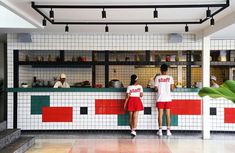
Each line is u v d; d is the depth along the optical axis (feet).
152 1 15.74
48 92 27.50
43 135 26.23
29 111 27.48
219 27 20.81
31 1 15.80
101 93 27.61
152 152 19.85
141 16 19.56
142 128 27.53
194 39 27.84
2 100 36.14
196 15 19.20
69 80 32.83
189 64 28.37
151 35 28.04
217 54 28.94
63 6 15.92
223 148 21.16
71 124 27.55
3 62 36.01
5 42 35.37
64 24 21.26
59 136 25.79
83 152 19.81
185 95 27.43
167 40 27.99
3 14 22.59
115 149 20.74
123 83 34.42
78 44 28.02
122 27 23.82
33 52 30.27
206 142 23.43
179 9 17.42
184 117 27.40
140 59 28.68
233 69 30.35
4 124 22.17
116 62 28.43
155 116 27.50
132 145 22.13
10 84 27.81
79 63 28.45
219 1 15.71
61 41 28.02
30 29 24.80
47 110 27.50
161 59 28.96
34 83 31.07
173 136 25.95
